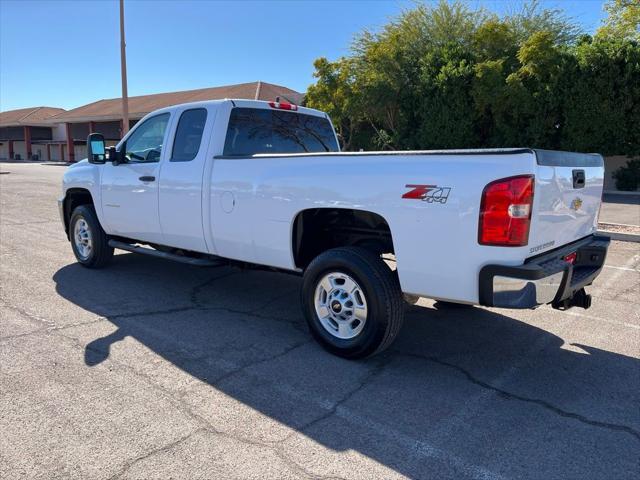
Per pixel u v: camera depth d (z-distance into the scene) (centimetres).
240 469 283
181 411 341
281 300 589
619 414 351
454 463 293
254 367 411
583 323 532
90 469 279
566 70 1764
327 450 302
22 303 554
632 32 2002
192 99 4075
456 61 1967
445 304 584
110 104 4934
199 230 527
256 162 471
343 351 423
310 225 468
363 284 404
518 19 2278
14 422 322
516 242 342
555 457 301
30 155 5616
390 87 2089
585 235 457
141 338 464
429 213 367
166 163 556
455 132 1969
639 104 1708
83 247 708
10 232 986
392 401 362
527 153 337
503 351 458
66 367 400
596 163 457
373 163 397
